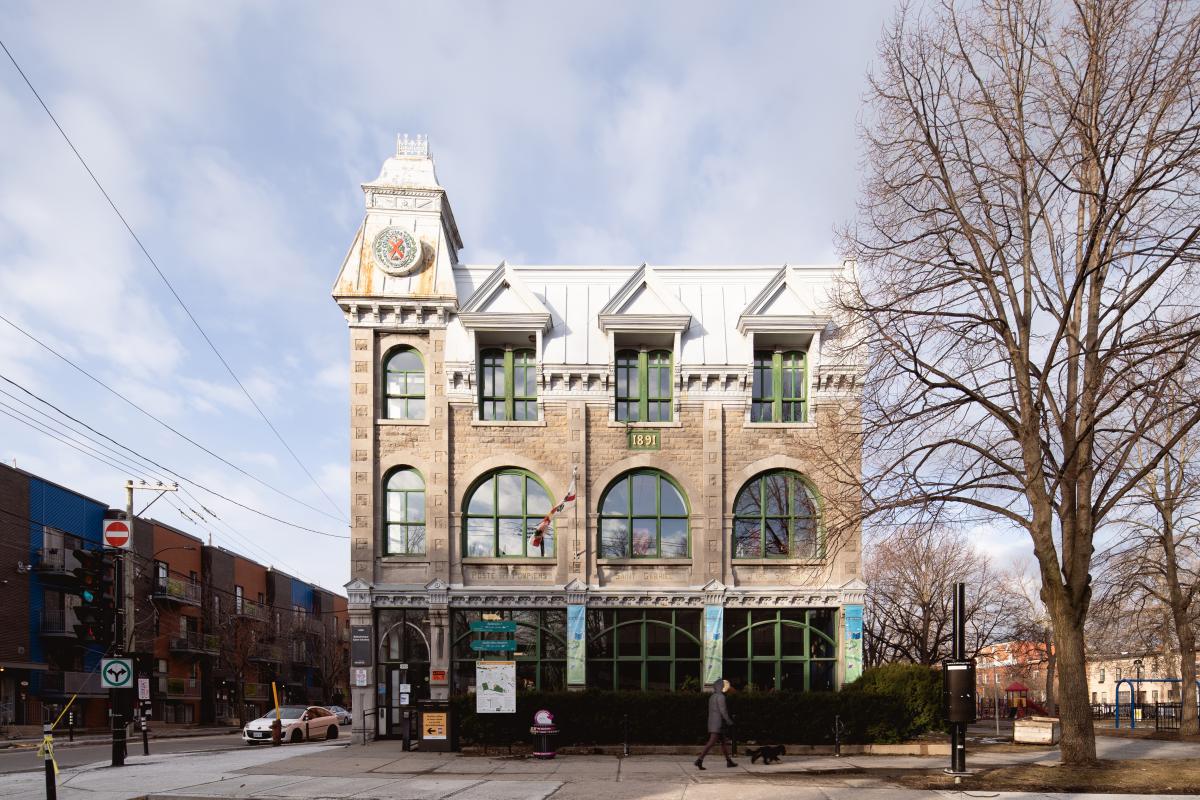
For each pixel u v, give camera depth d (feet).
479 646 73.41
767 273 80.12
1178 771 46.55
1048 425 50.60
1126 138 45.91
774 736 63.67
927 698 64.69
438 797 40.37
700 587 73.82
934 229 54.24
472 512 76.02
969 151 52.54
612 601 73.92
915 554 95.71
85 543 146.10
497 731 62.34
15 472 129.39
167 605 169.37
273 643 209.26
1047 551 49.78
